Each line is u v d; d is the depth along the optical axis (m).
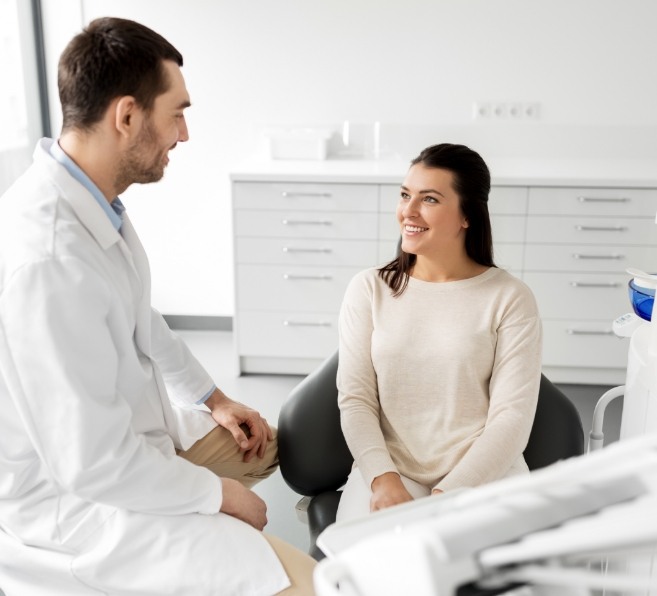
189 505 1.28
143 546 1.24
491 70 3.52
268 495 2.43
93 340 1.19
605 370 3.24
